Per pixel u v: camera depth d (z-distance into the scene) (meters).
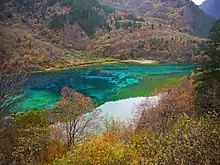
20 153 17.91
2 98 17.23
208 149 9.76
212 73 37.94
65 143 31.28
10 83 18.31
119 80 88.44
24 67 106.69
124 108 54.16
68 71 110.75
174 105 36.88
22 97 21.22
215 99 31.05
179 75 97.38
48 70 111.69
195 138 10.14
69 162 11.80
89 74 102.38
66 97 41.72
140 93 68.00
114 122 40.38
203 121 10.97
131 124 38.97
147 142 12.06
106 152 11.88
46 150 24.03
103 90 73.00
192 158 9.67
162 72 107.62
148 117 35.69
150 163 9.98
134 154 11.80
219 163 9.52
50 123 32.47
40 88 74.25
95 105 55.75
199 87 37.94
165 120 26.86
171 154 9.90
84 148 12.11
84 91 72.06
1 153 16.80
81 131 34.94
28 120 24.58
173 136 10.63
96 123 38.88
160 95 48.12
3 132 17.98
